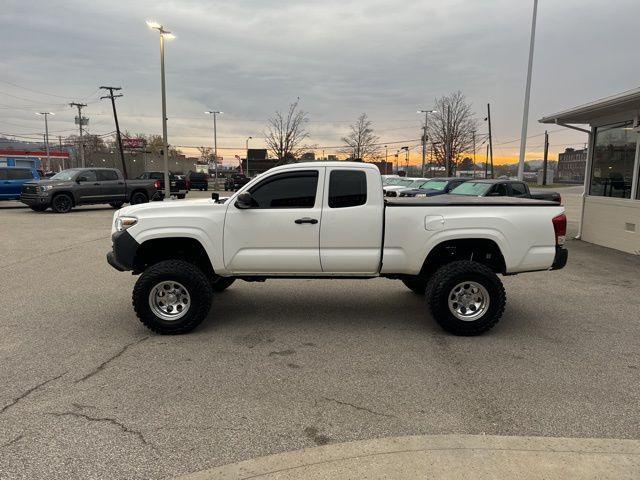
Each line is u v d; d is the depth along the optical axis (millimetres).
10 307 6348
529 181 91750
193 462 2934
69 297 6867
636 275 8523
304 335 5277
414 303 6613
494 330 5473
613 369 4367
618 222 11289
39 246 11383
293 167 5238
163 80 28406
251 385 4012
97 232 13828
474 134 47031
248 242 5250
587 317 6000
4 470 2842
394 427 3344
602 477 2721
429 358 4621
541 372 4297
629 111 10812
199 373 4250
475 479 2703
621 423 3404
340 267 5312
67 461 2938
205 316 5289
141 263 5559
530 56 19297
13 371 4273
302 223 5203
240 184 44656
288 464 2881
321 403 3701
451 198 5945
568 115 11719
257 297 6910
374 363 4492
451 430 3305
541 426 3359
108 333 5324
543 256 5324
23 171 21688
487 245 5465
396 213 5219
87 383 4035
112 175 20688
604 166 12094
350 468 2824
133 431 3285
